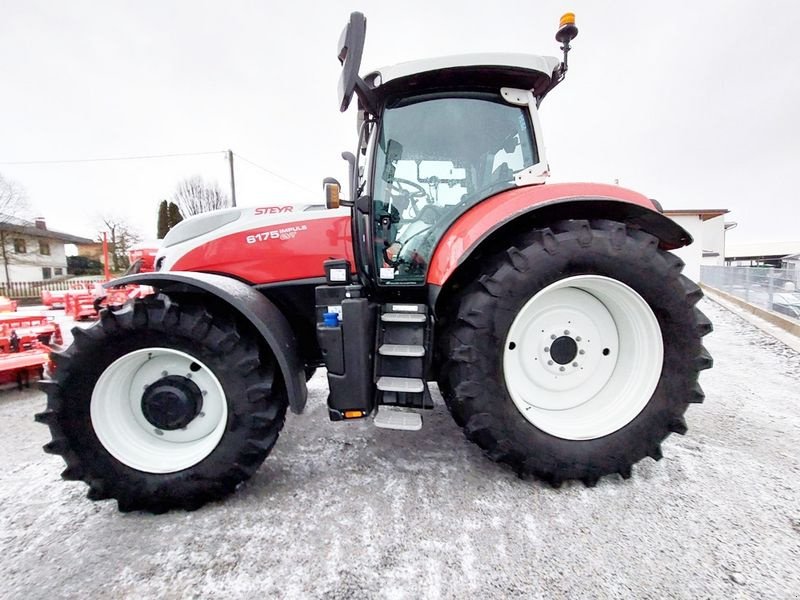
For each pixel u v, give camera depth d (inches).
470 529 61.7
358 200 85.4
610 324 80.3
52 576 54.2
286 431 99.0
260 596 50.6
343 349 74.7
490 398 71.3
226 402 69.4
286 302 93.0
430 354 82.0
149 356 72.7
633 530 60.8
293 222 91.5
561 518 63.9
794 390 122.6
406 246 92.9
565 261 70.4
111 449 69.2
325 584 52.1
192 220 98.3
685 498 68.3
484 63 81.5
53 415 66.9
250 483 75.8
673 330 73.1
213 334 68.1
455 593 50.4
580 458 71.7
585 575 52.7
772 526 61.0
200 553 58.2
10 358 133.1
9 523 65.8
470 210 86.0
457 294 81.3
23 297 737.6
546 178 88.0
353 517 65.2
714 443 87.5
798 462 79.5
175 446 73.6
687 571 53.0
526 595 49.9
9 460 87.8
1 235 997.2
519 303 71.0
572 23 83.4
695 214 670.5
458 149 91.3
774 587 50.3
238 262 91.6
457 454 86.2
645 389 74.7
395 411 81.7
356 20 69.2
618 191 75.9
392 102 88.4
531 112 88.9
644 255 71.4
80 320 320.5
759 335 205.0
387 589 51.3
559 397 80.2
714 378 135.2
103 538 61.9
